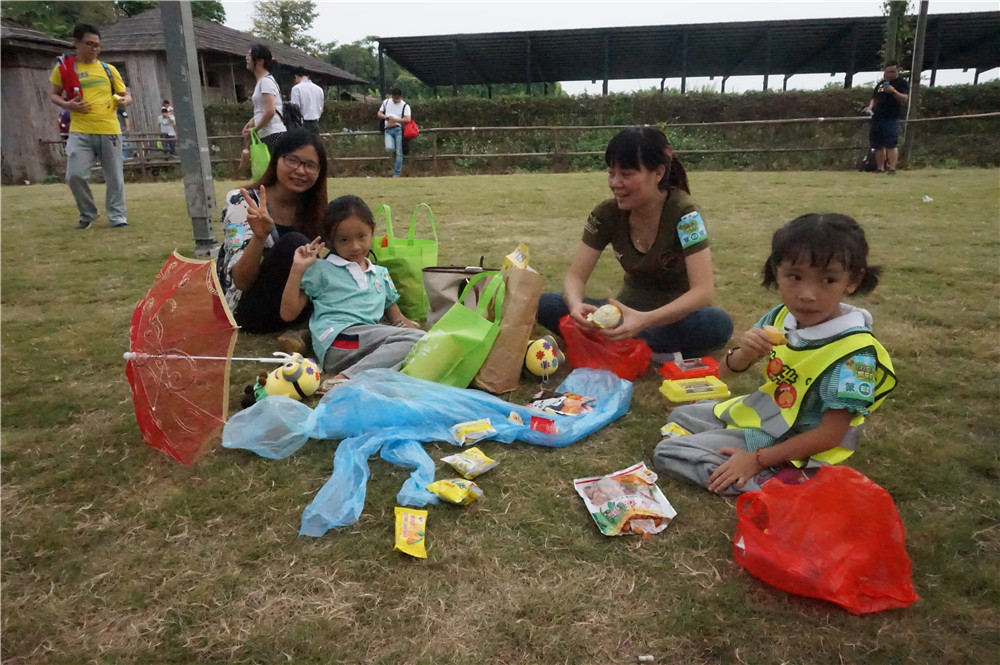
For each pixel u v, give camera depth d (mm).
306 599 1716
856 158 13648
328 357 3115
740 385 2938
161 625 1644
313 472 2301
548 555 1875
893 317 3701
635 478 2197
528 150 15953
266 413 2479
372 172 14742
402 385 2643
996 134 13648
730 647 1561
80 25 6129
